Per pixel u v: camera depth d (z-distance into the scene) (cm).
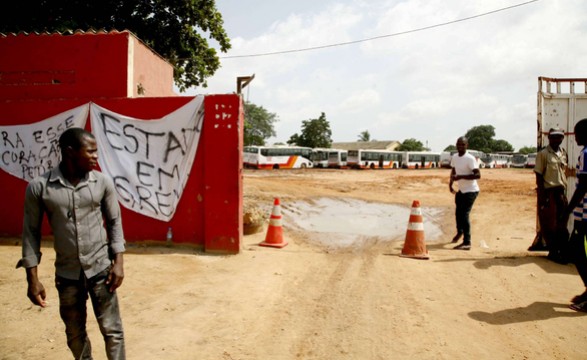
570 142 702
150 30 1677
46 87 730
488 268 605
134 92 750
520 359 341
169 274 560
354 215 1235
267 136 8950
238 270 585
